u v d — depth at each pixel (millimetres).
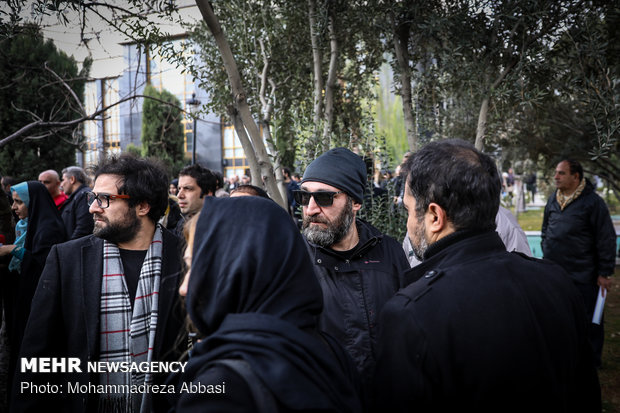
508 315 935
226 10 3385
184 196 3309
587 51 2861
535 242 8633
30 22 2252
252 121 2482
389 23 3439
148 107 15352
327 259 1809
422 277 1050
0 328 2604
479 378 894
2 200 2693
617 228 9484
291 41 3740
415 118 3682
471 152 1118
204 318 837
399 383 933
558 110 5078
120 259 1718
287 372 713
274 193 2604
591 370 1090
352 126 3832
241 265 818
